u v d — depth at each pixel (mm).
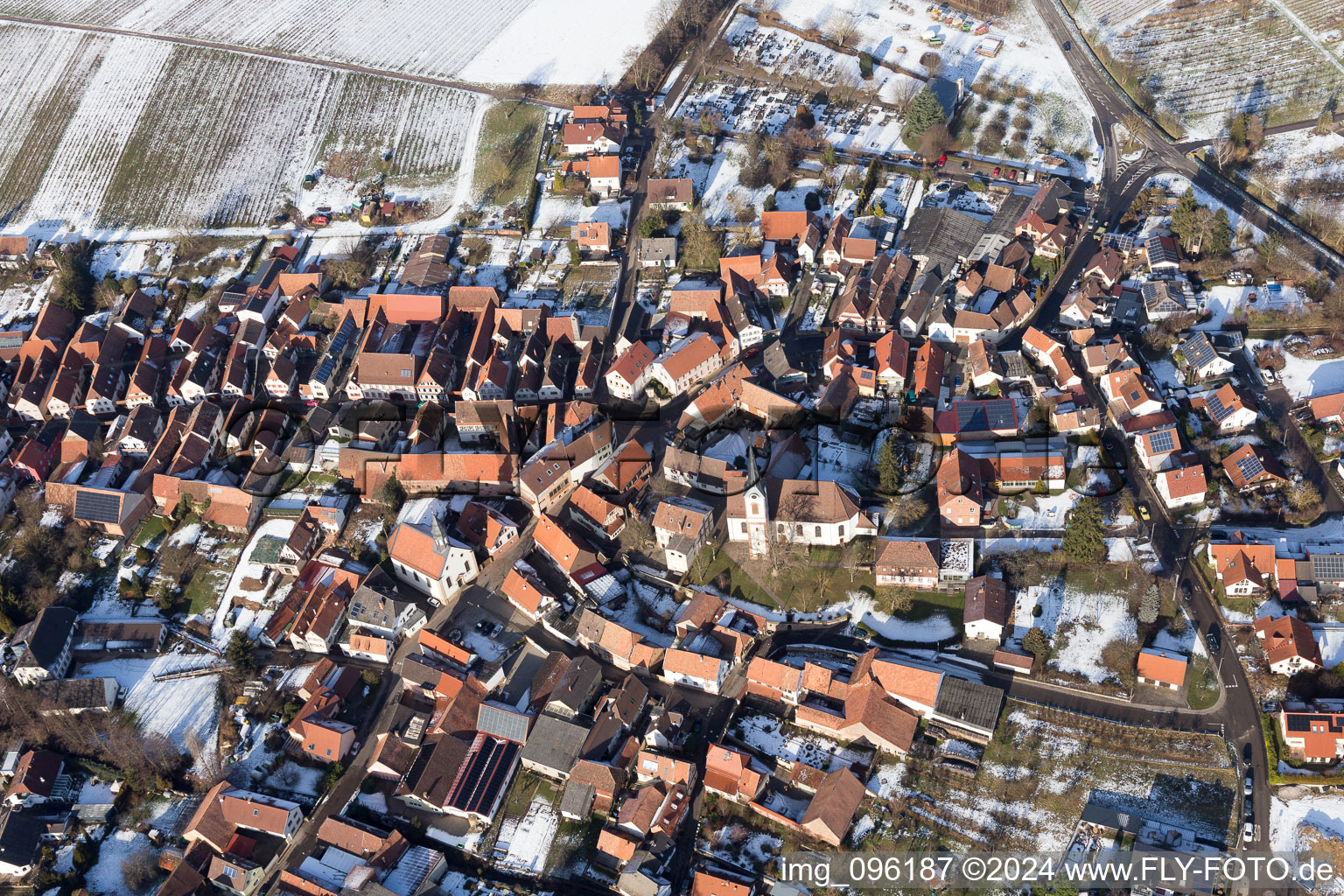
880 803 136625
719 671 149375
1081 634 150750
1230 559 153875
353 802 146125
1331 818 129000
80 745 156125
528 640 162375
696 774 142375
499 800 143500
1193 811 131750
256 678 162375
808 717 144875
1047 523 164500
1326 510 162250
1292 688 141500
